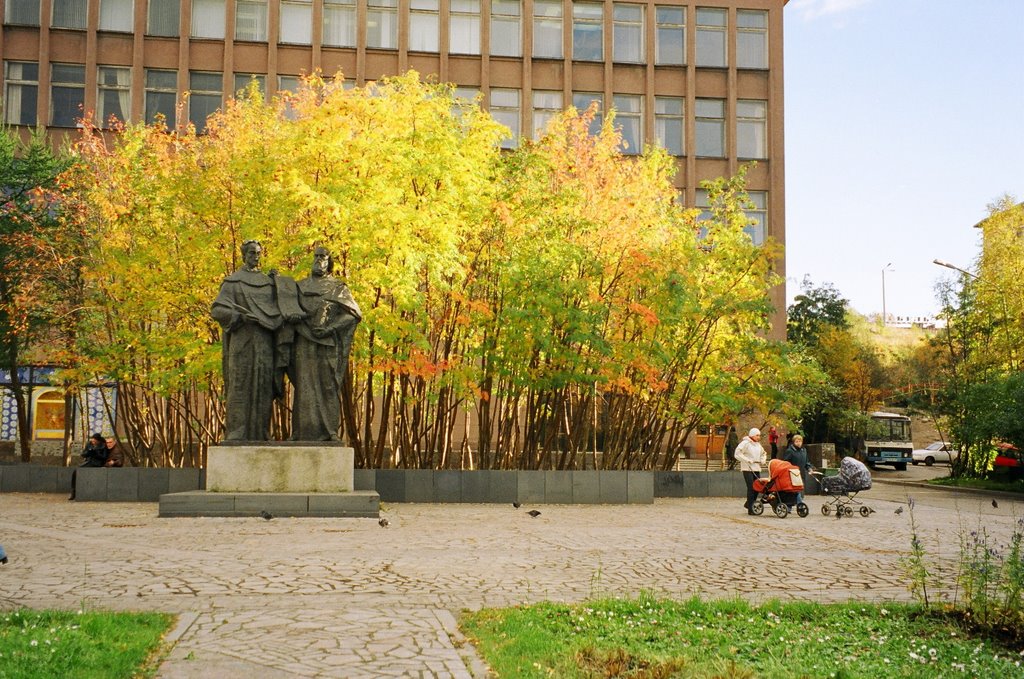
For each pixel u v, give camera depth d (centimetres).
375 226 2008
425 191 2194
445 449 2697
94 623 758
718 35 4838
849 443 5753
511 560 1266
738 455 2117
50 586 998
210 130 2447
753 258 2708
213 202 2164
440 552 1334
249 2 4484
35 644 665
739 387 2703
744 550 1430
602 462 2719
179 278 2155
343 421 2455
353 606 906
